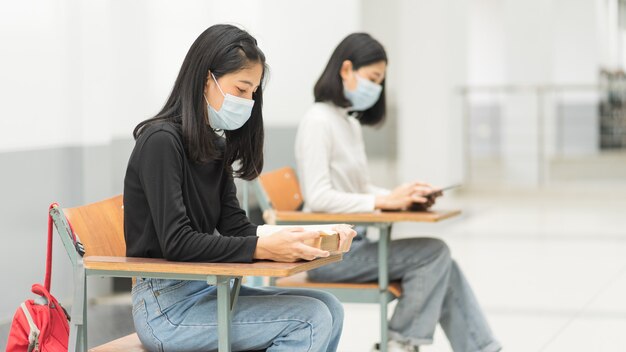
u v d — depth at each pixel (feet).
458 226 24.53
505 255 19.74
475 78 51.83
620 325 13.30
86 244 6.85
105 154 14.65
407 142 31.17
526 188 33.58
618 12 48.70
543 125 35.22
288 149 19.66
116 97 15.26
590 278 17.02
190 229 6.40
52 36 13.60
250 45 6.75
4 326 12.17
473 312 10.03
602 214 26.89
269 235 6.40
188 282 6.83
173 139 6.58
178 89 6.82
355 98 10.45
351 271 9.92
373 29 40.27
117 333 12.45
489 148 45.57
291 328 6.61
